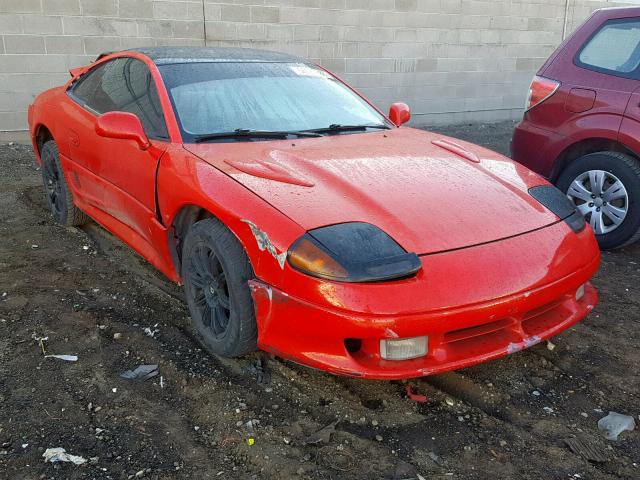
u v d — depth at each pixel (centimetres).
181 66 354
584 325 328
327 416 243
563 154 466
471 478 212
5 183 580
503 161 333
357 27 914
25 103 743
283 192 256
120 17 760
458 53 1022
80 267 387
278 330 239
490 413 250
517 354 294
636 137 413
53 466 210
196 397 254
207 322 289
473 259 236
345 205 251
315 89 376
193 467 213
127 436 228
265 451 221
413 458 221
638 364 289
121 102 368
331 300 221
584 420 246
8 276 367
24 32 718
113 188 358
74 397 251
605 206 438
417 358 232
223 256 256
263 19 843
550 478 213
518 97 1123
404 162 301
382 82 966
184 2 788
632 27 434
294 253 230
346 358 228
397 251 230
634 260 434
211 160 288
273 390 260
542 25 1095
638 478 214
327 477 209
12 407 242
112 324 313
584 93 444
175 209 288
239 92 347
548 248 256
